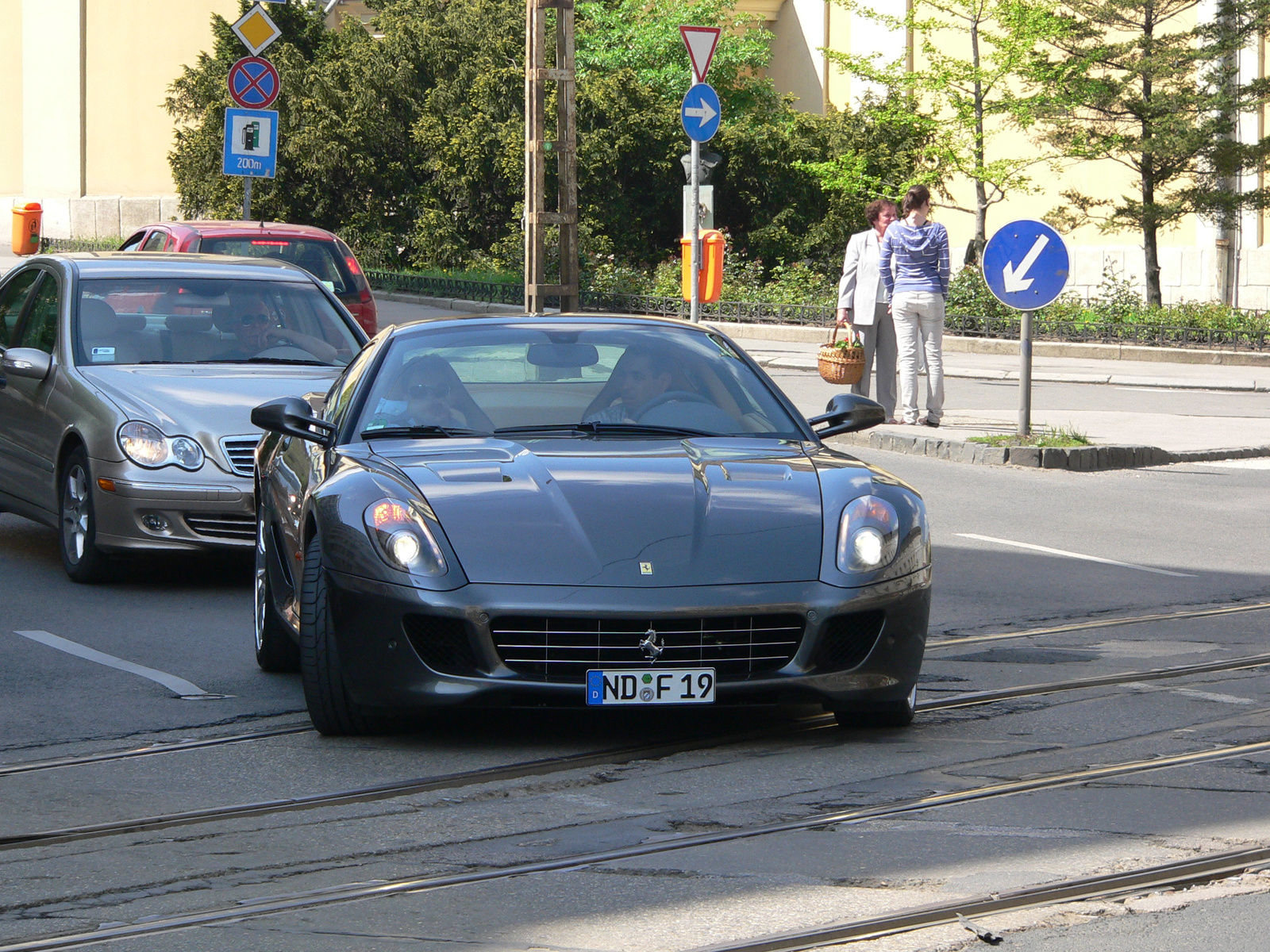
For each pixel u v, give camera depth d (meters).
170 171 131.62
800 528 18.48
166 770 17.91
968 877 14.02
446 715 20.30
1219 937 12.62
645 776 17.56
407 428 20.94
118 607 27.64
